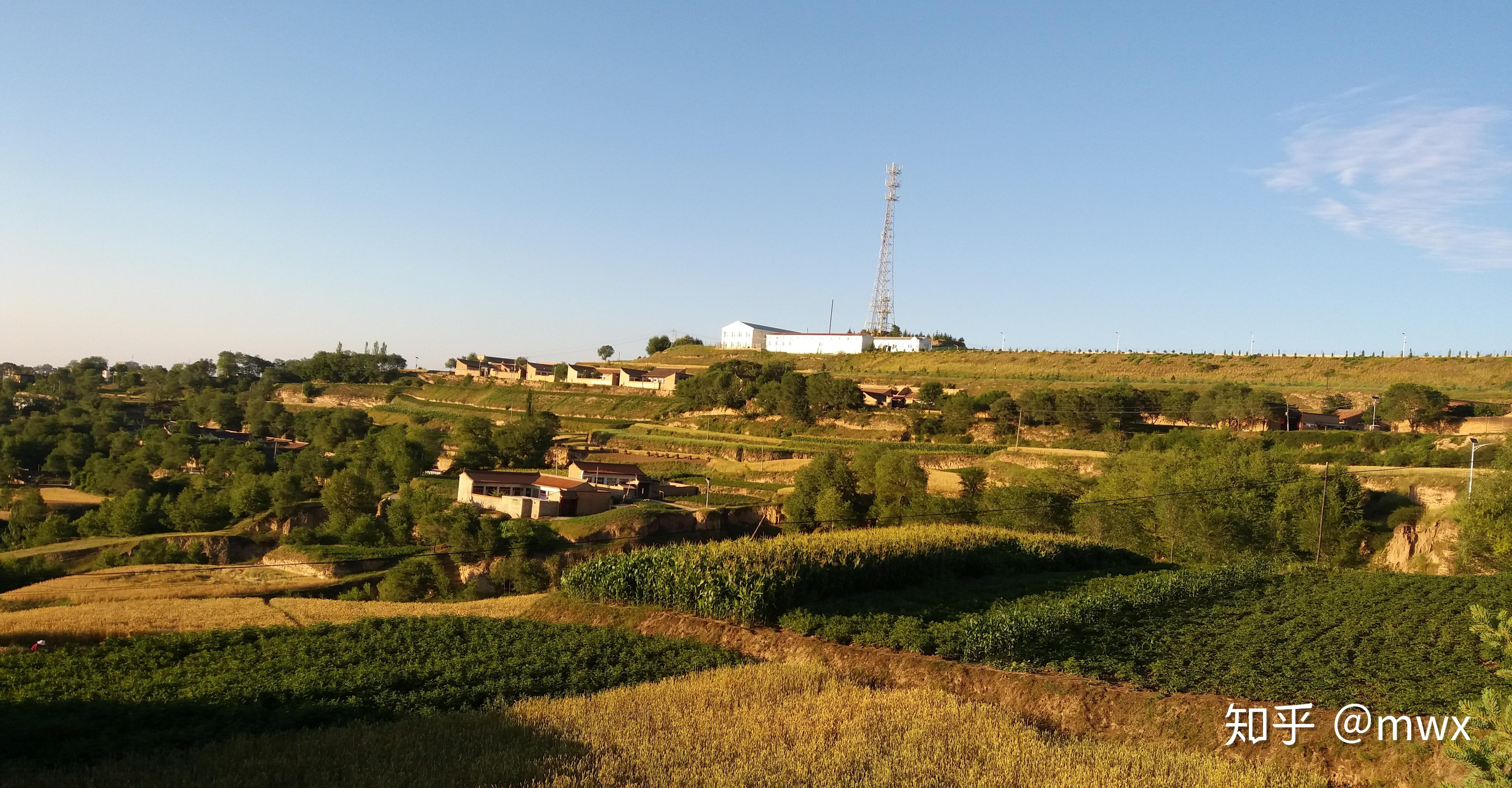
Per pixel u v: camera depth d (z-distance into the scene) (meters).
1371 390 121.56
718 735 21.81
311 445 129.75
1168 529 62.75
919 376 163.12
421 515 77.31
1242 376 142.75
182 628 37.00
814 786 18.53
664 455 121.25
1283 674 26.27
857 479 88.25
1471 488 54.22
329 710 24.77
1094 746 22.14
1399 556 57.03
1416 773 20.36
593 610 39.47
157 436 131.62
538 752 20.56
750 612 35.28
